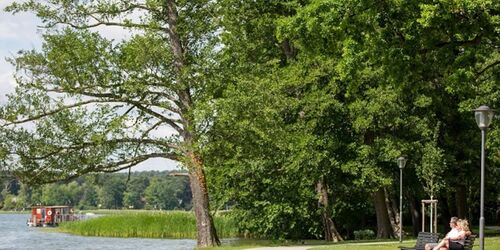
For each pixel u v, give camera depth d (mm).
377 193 44812
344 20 24703
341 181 44750
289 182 44875
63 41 32969
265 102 33719
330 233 45219
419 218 59500
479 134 45500
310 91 41688
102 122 33344
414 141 42000
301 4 40625
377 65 26172
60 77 32906
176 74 33750
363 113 39750
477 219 70250
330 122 41844
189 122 33656
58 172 33812
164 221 61688
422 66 26000
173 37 34594
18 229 86188
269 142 34844
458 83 26094
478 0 22828
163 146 34594
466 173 46625
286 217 47281
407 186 46812
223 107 32188
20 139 33156
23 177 33719
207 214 35406
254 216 48188
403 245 30953
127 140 33656
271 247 32312
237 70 35062
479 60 26281
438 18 23344
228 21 36156
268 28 43375
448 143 45344
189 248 44906
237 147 34156
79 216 122062
